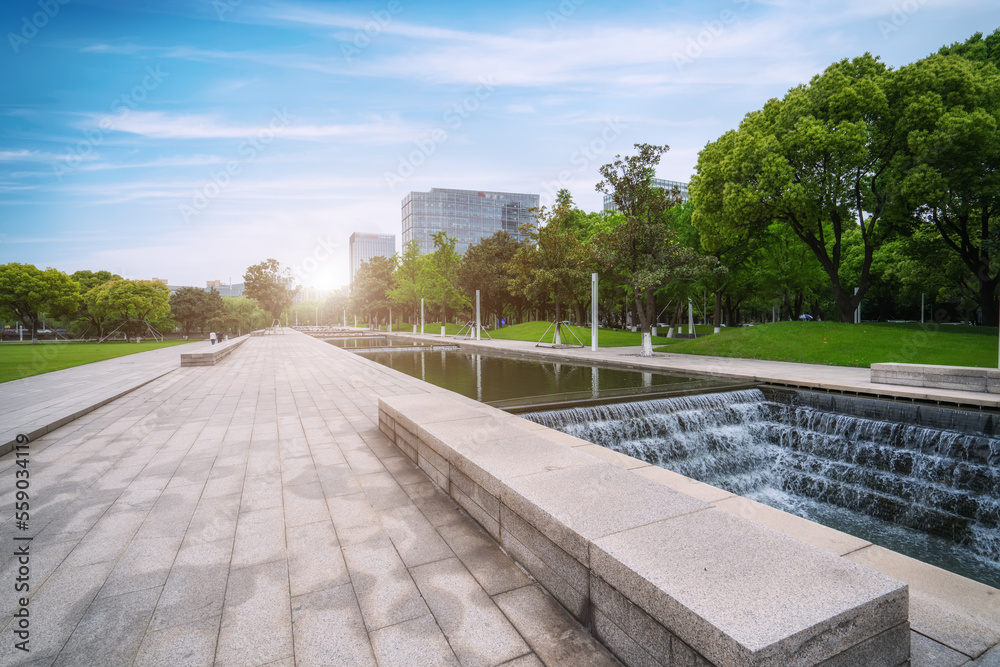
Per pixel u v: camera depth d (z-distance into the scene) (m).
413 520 3.89
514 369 17.17
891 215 19.81
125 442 6.60
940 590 2.70
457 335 45.22
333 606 2.72
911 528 7.39
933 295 41.03
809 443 9.65
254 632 2.50
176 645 2.41
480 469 3.63
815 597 1.87
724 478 9.43
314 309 112.88
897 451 8.25
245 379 14.02
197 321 66.25
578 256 27.59
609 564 2.24
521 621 2.56
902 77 17.94
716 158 23.06
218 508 4.21
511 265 34.12
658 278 19.17
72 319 53.94
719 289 30.16
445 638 2.43
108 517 4.03
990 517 6.75
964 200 18.09
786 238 28.73
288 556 3.32
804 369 13.81
